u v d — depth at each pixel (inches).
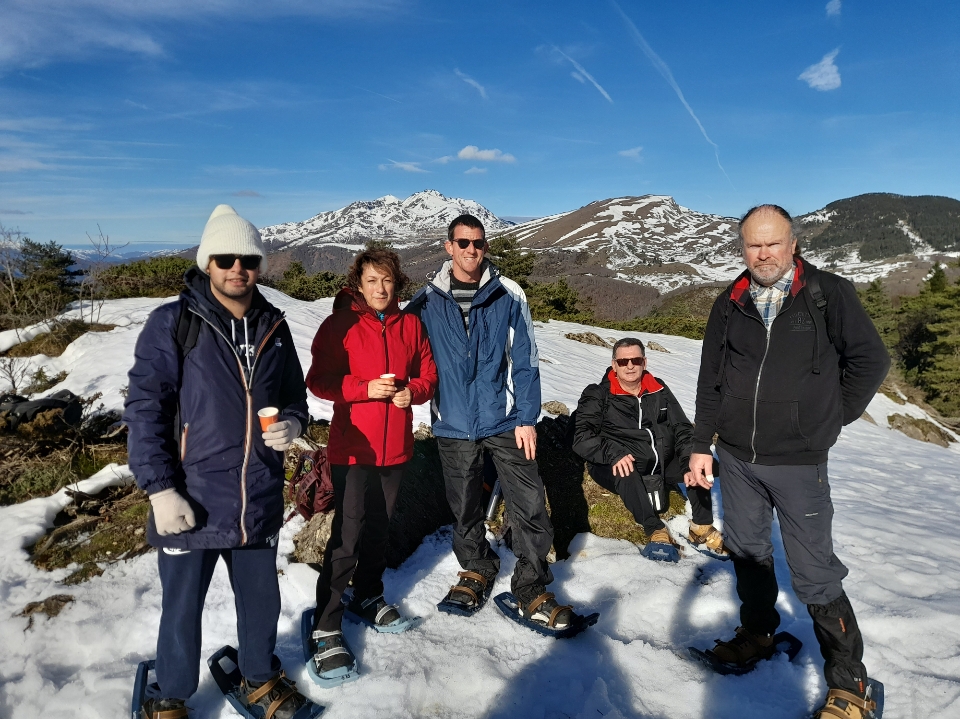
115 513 135.6
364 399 94.8
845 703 86.4
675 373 488.1
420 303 116.4
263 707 85.2
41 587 111.3
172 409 75.9
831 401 87.1
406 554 136.7
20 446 154.9
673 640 113.7
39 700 88.5
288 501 140.7
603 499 170.2
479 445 115.3
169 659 78.8
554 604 111.3
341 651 94.8
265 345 80.0
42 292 312.5
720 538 146.6
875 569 142.3
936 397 1365.7
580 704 93.1
